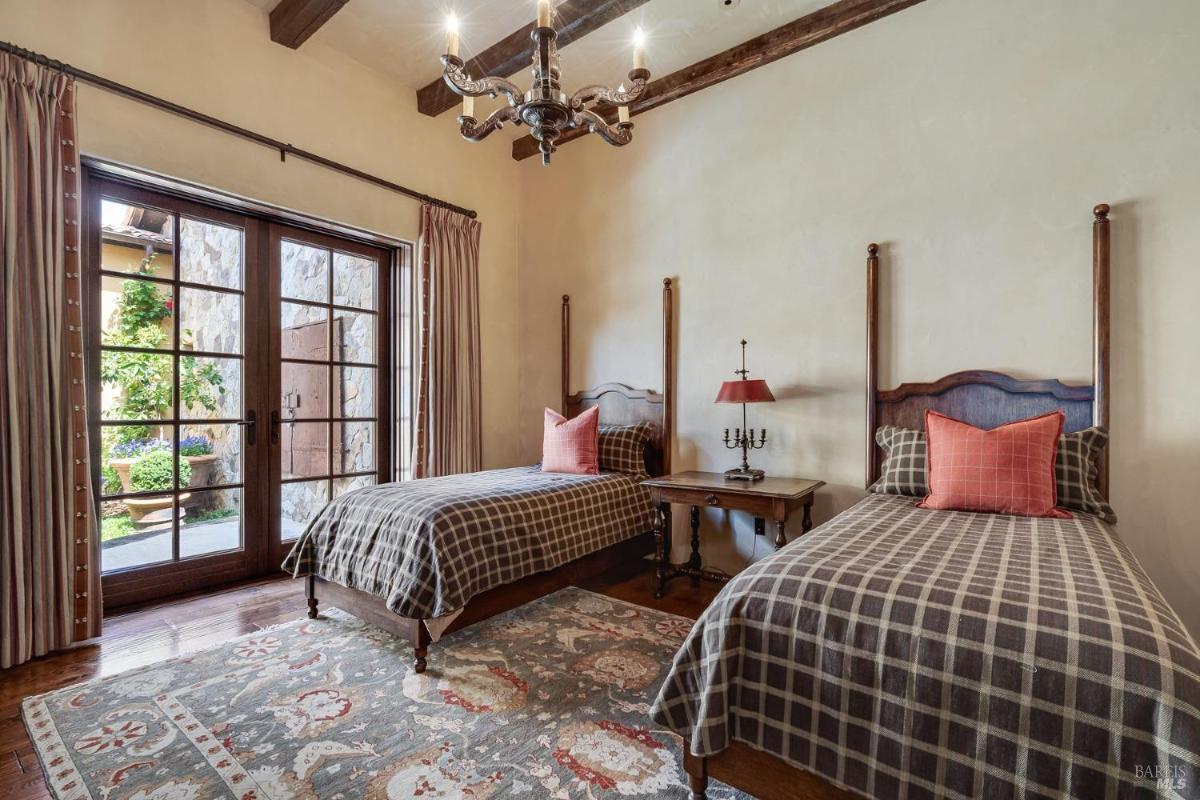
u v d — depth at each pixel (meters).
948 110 2.79
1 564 2.17
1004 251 2.64
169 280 2.95
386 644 2.39
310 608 2.67
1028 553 1.52
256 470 3.28
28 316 2.26
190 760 1.61
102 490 2.73
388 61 3.52
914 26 2.88
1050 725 1.00
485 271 4.32
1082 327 2.47
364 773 1.55
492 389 4.38
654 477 3.66
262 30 3.07
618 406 3.94
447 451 3.93
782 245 3.27
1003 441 2.16
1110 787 0.94
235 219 3.18
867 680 1.17
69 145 2.38
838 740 1.19
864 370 2.99
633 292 3.91
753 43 3.28
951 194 2.77
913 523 1.94
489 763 1.60
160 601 2.87
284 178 3.16
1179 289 2.29
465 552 2.25
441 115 4.02
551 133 1.92
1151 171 2.34
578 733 1.75
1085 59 2.48
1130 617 1.08
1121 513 2.37
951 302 2.77
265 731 1.75
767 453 3.31
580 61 3.49
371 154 3.58
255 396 3.27
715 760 1.36
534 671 2.15
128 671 2.14
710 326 3.55
